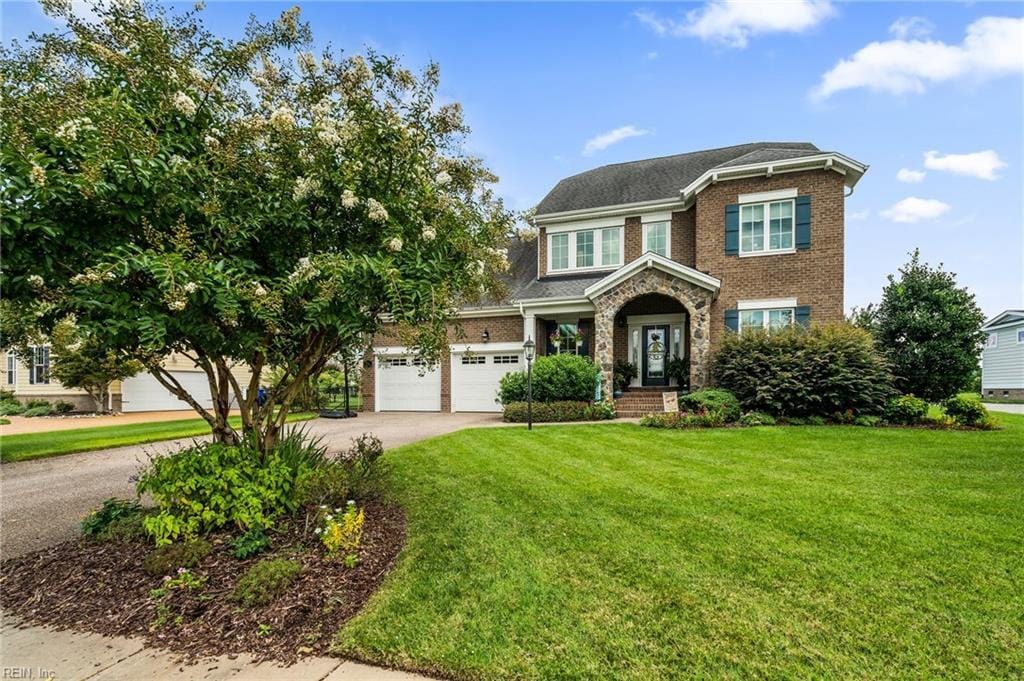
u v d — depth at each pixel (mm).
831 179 13125
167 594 3256
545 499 5480
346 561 3660
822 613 3066
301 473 4688
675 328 15438
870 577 3531
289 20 4426
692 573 3623
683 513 4930
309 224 4207
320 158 4094
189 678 2553
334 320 3896
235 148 3992
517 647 2762
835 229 13055
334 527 3814
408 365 18156
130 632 2969
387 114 4418
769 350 11617
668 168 17750
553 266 17156
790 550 4000
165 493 4016
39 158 3008
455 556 3947
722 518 4770
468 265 4984
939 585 3410
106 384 18719
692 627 2930
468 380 17484
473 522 4750
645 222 15953
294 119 4223
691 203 15195
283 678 2545
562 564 3797
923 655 2664
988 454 7504
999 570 3621
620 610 3125
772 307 13539
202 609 3123
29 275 3348
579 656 2674
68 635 2955
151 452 9547
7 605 3305
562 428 11062
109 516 4441
